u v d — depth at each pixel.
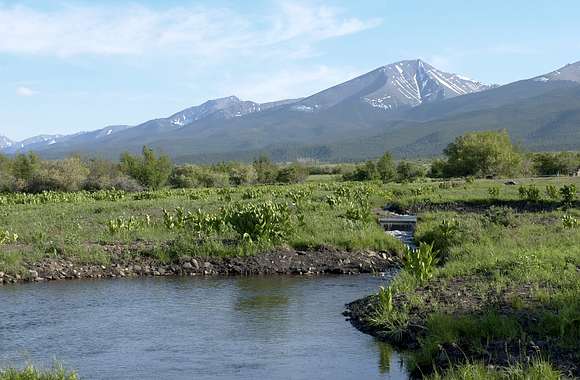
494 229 25.20
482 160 84.38
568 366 9.98
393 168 91.50
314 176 116.31
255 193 49.16
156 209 38.12
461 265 18.23
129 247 24.06
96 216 34.00
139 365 11.80
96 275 21.28
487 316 12.46
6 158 92.88
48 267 21.44
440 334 12.02
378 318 14.19
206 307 16.66
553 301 12.91
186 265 22.28
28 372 9.87
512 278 15.97
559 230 24.91
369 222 30.06
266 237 24.38
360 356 12.31
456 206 38.81
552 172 87.31
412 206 39.56
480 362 10.40
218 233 25.69
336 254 23.89
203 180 90.56
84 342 13.31
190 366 11.75
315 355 12.39
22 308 16.52
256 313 15.96
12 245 24.14
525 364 10.19
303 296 18.12
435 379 9.87
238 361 12.04
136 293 18.55
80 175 80.62
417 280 16.95
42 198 49.38
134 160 89.19
